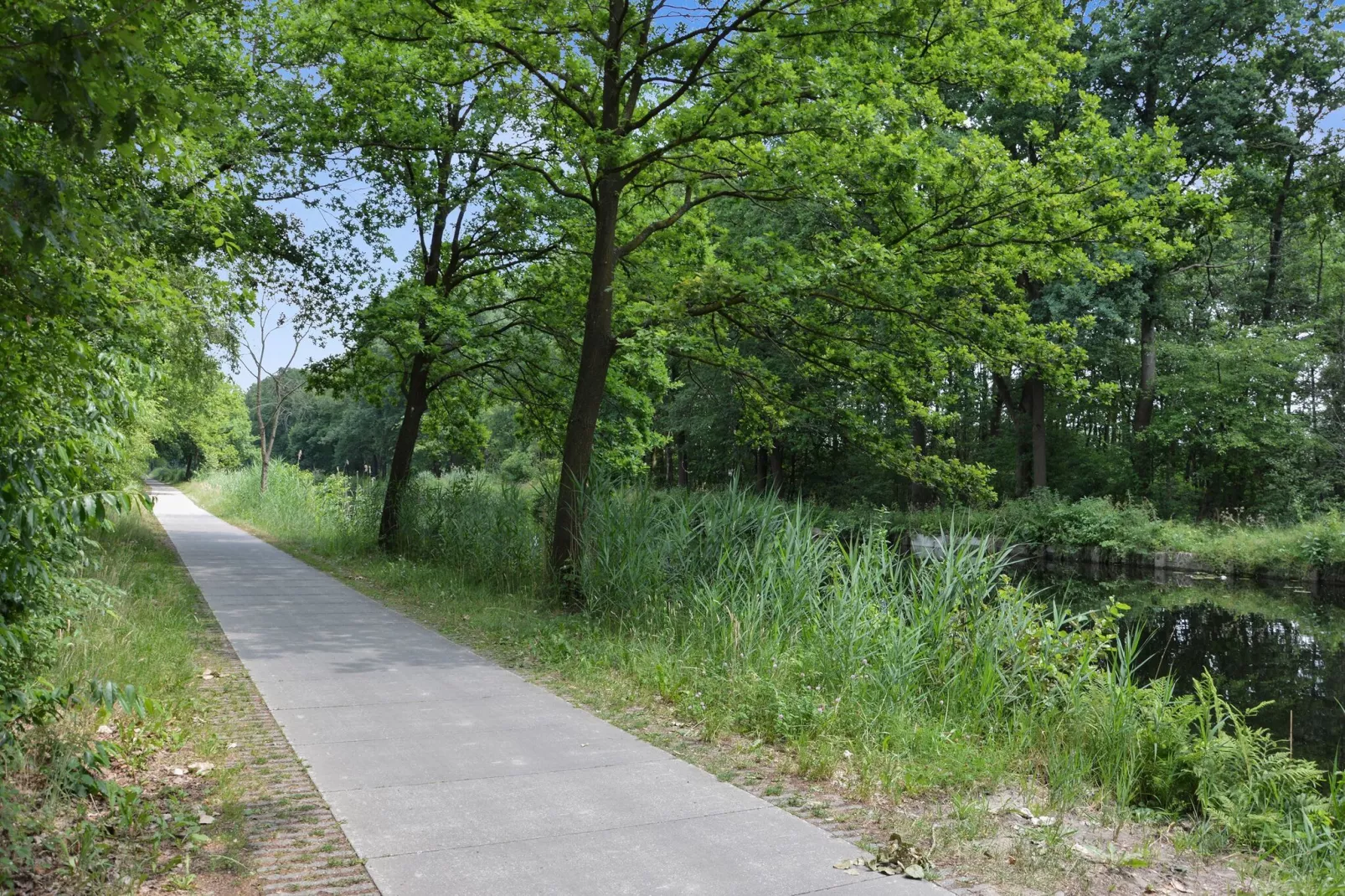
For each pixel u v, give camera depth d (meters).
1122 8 29.72
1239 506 35.66
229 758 5.26
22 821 3.75
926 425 13.41
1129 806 5.20
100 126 2.78
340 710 6.48
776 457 40.19
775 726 6.00
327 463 98.88
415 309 15.60
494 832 4.20
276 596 12.29
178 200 7.78
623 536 11.23
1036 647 7.18
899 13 11.22
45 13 2.84
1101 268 12.60
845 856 4.01
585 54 12.05
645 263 15.49
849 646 7.29
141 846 3.85
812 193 11.80
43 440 4.41
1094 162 11.23
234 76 13.55
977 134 11.66
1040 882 3.81
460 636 9.77
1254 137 29.83
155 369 5.33
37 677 5.16
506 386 19.11
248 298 6.71
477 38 11.54
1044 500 30.00
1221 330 36.47
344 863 3.82
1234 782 5.38
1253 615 17.33
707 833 4.24
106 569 11.51
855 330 12.95
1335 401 31.00
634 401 17.42
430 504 17.88
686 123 12.31
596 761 5.36
